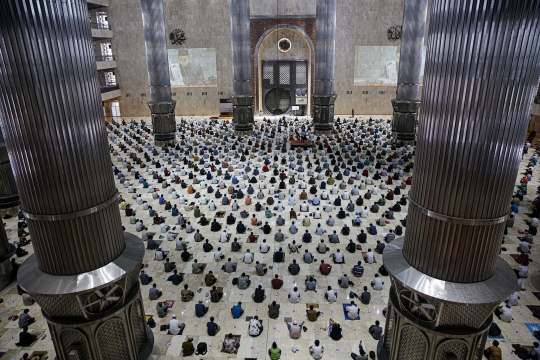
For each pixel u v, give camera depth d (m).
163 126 28.45
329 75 30.11
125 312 7.95
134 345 8.35
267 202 17.62
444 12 6.05
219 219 16.41
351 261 13.23
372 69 39.66
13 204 17.52
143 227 15.54
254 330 9.98
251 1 38.44
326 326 10.33
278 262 13.23
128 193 19.53
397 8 37.78
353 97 40.66
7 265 12.48
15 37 6.19
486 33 5.61
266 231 15.09
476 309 6.62
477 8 5.59
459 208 6.37
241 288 11.89
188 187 20.06
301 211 16.95
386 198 18.28
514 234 15.08
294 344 9.74
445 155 6.32
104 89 37.75
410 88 27.69
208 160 24.86
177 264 13.27
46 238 7.18
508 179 6.23
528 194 19.20
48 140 6.68
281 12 38.72
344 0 37.75
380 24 38.28
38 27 6.25
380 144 28.91
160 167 23.62
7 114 6.61
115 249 7.93
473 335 6.80
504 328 10.12
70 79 6.70
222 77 40.50
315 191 18.81
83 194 7.17
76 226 7.18
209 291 11.85
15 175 7.09
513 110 5.80
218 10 38.59
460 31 5.83
